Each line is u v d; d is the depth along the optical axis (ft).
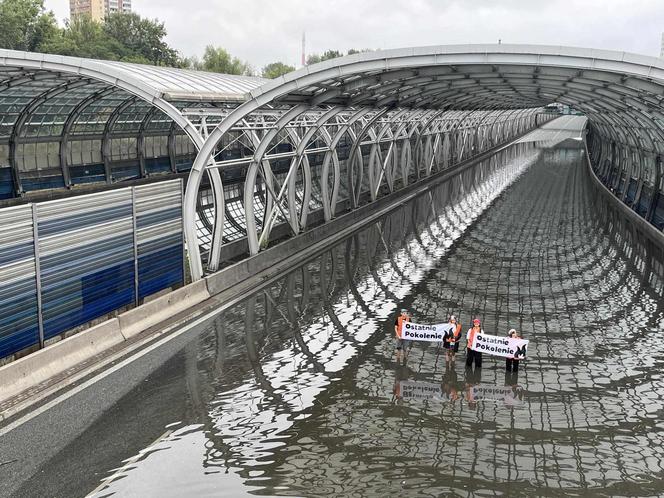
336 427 44.21
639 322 67.62
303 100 80.07
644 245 107.45
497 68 70.54
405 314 59.16
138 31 333.62
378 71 75.05
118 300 61.77
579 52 59.00
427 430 44.11
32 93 102.06
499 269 90.12
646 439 43.19
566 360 57.31
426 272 87.66
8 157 115.03
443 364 56.29
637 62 57.26
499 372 54.75
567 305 73.56
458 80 84.43
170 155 157.69
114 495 35.60
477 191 180.04
